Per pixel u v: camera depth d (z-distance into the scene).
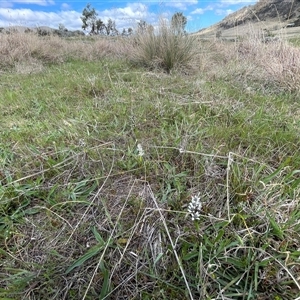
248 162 1.00
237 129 1.24
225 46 3.48
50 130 1.35
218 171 0.97
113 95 1.86
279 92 1.92
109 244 0.71
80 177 0.99
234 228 0.74
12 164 1.08
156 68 2.74
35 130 1.37
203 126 1.32
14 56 3.64
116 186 0.94
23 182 0.98
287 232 0.71
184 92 1.90
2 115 1.67
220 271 0.65
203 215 0.75
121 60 3.47
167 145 1.14
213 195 0.87
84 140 1.19
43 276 0.67
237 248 0.66
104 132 1.29
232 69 2.42
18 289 0.65
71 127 1.34
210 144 1.14
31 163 1.07
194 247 0.69
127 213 0.83
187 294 0.61
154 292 0.63
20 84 2.46
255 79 2.22
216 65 2.78
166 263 0.68
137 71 2.71
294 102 1.71
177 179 0.93
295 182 0.83
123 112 1.49
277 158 1.06
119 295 0.64
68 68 3.19
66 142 1.22
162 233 0.75
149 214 0.80
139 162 1.01
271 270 0.63
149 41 3.02
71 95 1.99
